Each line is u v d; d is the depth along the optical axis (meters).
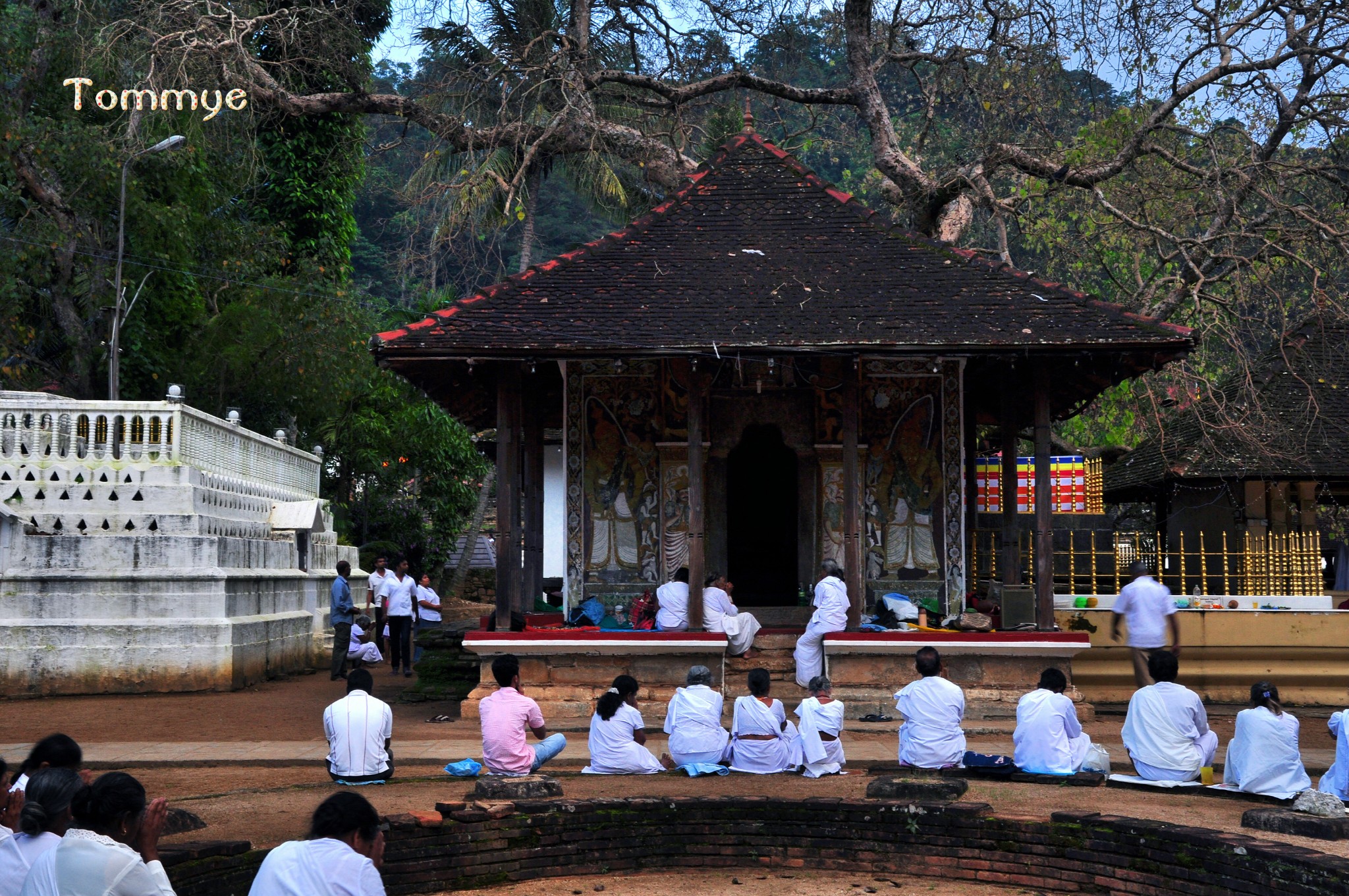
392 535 34.88
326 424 31.50
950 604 15.94
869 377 16.30
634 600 16.06
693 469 14.72
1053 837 8.38
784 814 9.16
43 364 26.31
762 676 10.98
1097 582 18.11
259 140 32.41
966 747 12.52
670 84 25.55
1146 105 19.58
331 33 26.16
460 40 28.33
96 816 5.46
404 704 16.45
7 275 23.58
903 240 16.09
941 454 16.12
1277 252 18.67
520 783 9.19
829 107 28.16
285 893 5.16
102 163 24.03
